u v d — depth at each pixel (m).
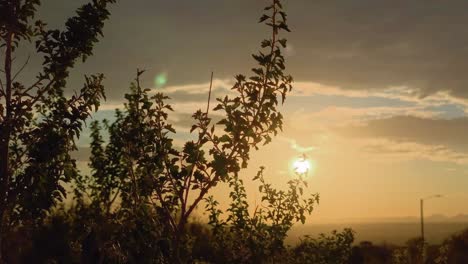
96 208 10.97
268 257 9.98
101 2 7.74
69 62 7.58
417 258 27.84
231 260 9.67
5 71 7.25
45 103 7.67
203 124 6.36
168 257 6.42
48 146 7.12
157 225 6.60
